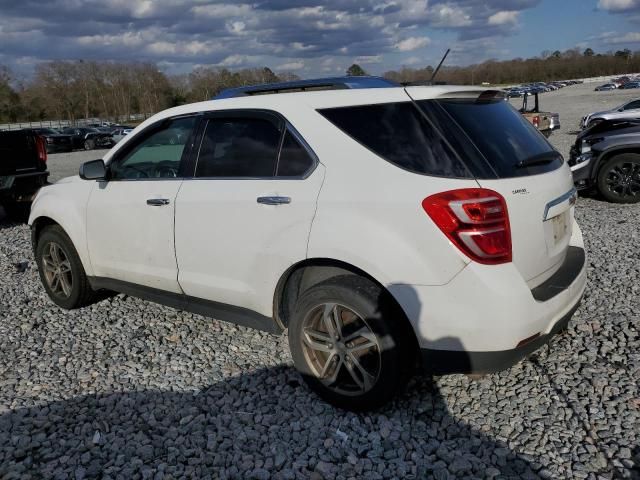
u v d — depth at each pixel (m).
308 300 3.15
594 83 98.81
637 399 3.15
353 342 3.05
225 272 3.54
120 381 3.67
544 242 3.04
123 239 4.13
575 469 2.63
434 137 2.88
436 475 2.64
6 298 5.39
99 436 3.06
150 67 86.25
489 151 2.88
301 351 3.25
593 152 8.55
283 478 2.69
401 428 3.01
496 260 2.71
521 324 2.72
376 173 2.93
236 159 3.51
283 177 3.25
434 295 2.74
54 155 28.45
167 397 3.45
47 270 4.99
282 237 3.18
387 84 3.59
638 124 8.34
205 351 4.05
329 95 3.27
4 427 3.20
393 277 2.81
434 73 3.53
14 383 3.71
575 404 3.14
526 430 2.94
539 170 3.09
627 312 4.30
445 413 3.12
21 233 8.43
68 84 83.19
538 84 101.25
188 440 3.00
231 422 3.15
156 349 4.12
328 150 3.11
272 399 3.37
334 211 2.99
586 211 8.08
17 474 2.78
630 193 8.36
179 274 3.81
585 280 3.38
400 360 2.92
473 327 2.70
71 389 3.60
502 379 3.44
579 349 3.77
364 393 3.04
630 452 2.72
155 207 3.86
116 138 31.67
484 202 2.68
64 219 4.56
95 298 4.98
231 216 3.42
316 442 2.93
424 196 2.75
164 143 3.95
